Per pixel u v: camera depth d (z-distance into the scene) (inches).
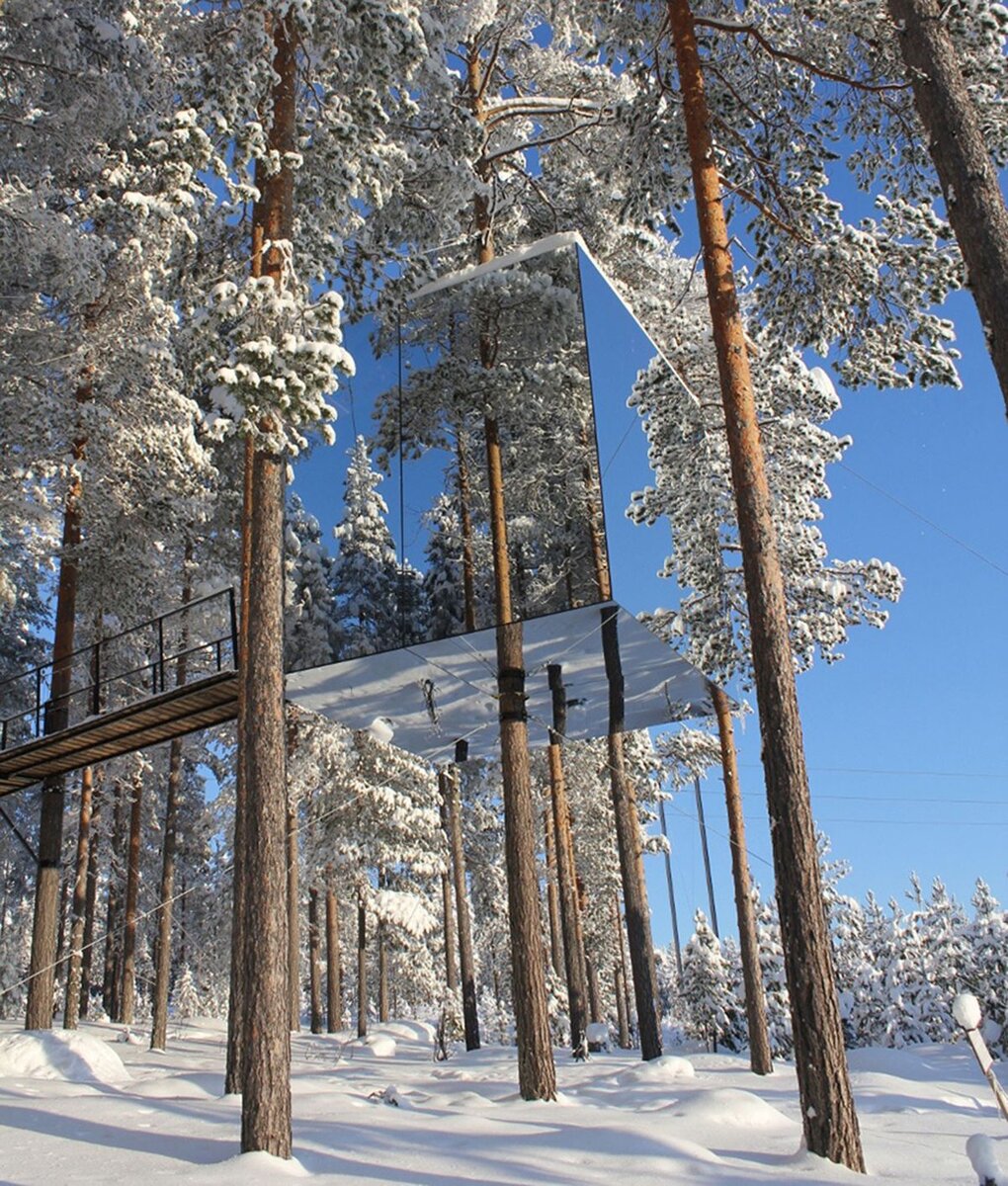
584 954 1386.6
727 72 494.3
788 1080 561.3
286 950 309.7
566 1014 965.8
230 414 348.5
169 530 755.4
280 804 327.0
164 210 409.4
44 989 634.2
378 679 539.5
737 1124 358.3
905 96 468.1
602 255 759.1
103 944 1464.1
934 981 1058.1
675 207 532.4
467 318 518.6
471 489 497.7
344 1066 710.5
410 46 451.5
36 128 641.0
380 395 534.0
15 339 644.1
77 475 690.2
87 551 735.1
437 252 681.6
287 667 526.6
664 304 771.4
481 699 573.3
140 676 914.7
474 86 728.3
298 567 542.0
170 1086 482.3
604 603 450.9
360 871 1069.1
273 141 433.7
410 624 499.2
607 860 1347.2
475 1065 687.7
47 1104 377.7
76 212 660.7
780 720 354.3
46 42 627.5
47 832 671.8
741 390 406.6
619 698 610.2
